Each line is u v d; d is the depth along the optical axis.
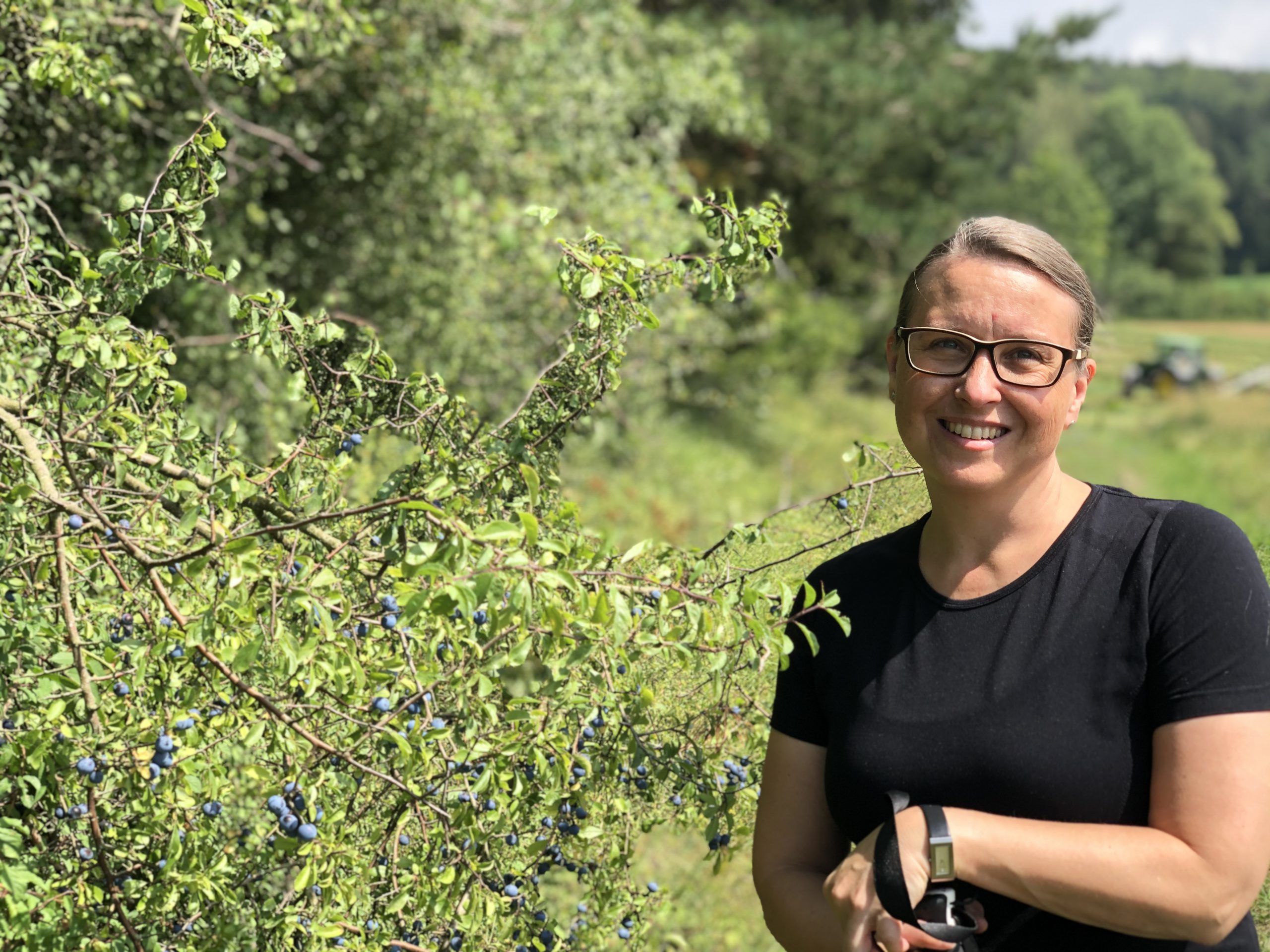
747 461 13.36
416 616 1.44
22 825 1.87
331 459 2.02
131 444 2.03
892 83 16.83
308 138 5.88
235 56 2.23
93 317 2.06
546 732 1.83
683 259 2.20
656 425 10.16
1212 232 81.06
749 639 1.68
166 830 1.91
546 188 7.24
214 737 1.81
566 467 8.55
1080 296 1.52
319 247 6.66
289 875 2.20
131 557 1.98
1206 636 1.35
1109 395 30.58
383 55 6.14
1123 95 82.75
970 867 1.34
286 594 1.65
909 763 1.47
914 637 1.53
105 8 4.21
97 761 1.85
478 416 2.18
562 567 1.64
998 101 17.83
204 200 1.98
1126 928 1.32
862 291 21.06
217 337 5.05
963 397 1.47
